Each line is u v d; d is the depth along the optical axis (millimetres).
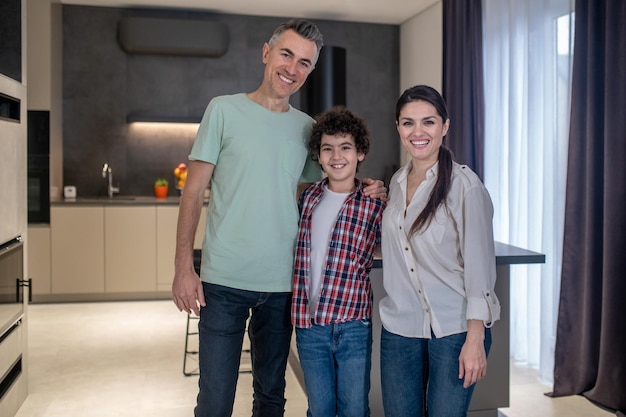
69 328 5016
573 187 3578
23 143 3480
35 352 4387
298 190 2533
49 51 5828
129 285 5965
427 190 2061
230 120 2201
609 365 3336
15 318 3295
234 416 3309
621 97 3242
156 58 6453
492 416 3041
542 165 4148
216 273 2219
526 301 4281
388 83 6934
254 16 6574
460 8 5246
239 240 2197
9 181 3217
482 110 4902
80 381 3826
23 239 3488
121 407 3432
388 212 2127
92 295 5926
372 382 2977
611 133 3283
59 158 6180
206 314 2242
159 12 6379
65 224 5828
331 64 5898
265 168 2199
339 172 2191
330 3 6078
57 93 6098
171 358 4285
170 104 6496
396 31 6930
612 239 3291
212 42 6230
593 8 3432
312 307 2199
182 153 6594
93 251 5887
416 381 2129
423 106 2027
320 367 2189
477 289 1933
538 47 4125
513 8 4469
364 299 2193
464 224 1986
